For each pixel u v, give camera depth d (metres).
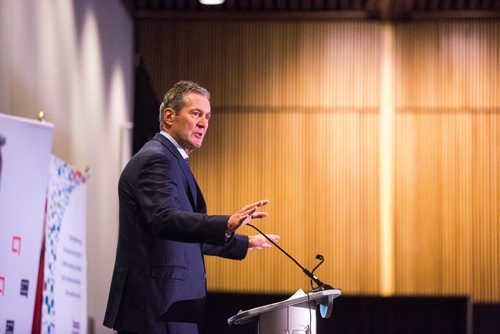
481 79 17.61
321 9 17.72
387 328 17.31
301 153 17.64
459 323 17.27
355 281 17.30
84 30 13.23
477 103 17.58
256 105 17.75
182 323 6.84
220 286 17.44
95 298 13.78
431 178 17.45
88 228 13.34
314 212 17.50
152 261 6.90
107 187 14.82
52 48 11.41
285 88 17.75
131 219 6.98
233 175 17.67
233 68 17.80
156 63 17.80
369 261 17.34
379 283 17.28
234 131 17.75
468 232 17.33
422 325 17.30
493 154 17.48
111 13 15.41
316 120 17.69
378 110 17.64
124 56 16.58
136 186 6.91
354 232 17.42
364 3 17.55
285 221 17.52
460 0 17.38
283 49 17.80
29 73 10.39
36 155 8.37
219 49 17.84
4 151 7.96
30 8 10.41
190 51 17.83
